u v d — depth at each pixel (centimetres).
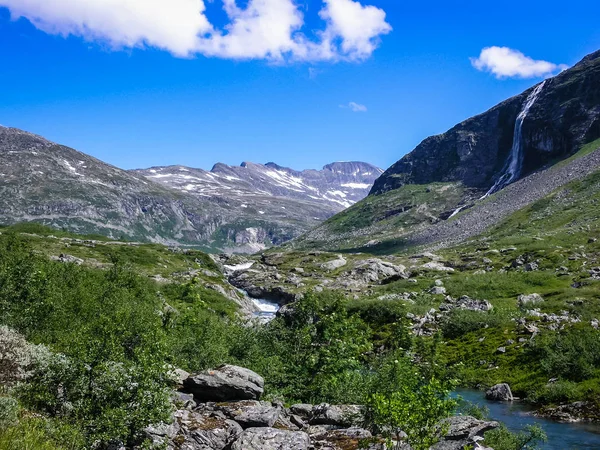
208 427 1759
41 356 1667
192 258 12456
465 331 5769
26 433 1244
